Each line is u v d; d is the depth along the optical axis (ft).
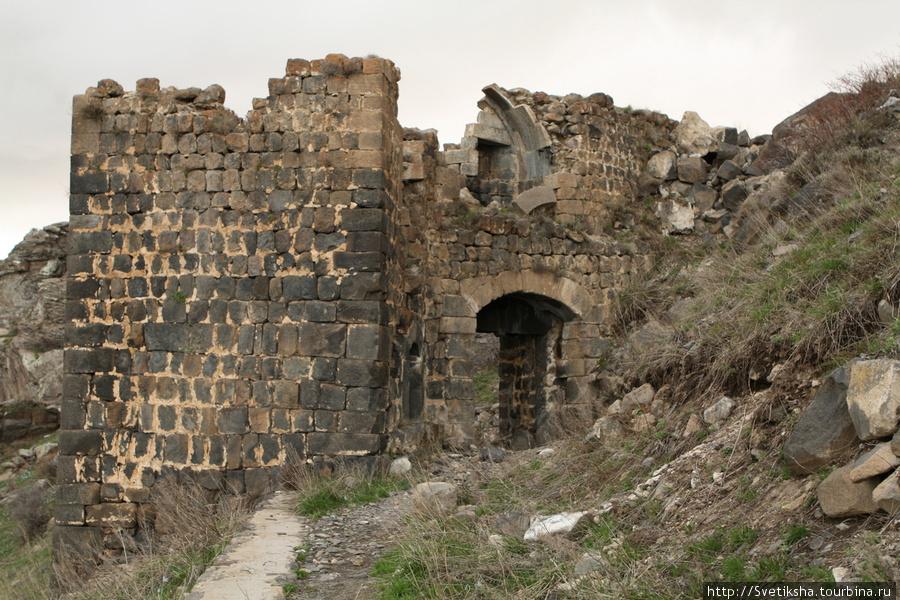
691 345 34.30
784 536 17.28
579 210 53.67
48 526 52.60
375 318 36.88
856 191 35.91
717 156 58.49
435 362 46.68
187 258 38.40
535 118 55.31
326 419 36.60
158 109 39.55
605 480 26.76
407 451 39.93
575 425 41.34
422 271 45.27
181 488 36.24
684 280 50.80
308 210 37.86
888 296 23.34
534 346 54.13
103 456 37.83
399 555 23.25
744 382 27.45
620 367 47.34
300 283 37.47
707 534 19.04
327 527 28.81
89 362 38.40
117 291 38.73
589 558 19.42
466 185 55.16
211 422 37.19
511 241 49.14
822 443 18.62
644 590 17.11
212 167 38.75
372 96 38.14
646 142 59.11
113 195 39.29
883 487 15.87
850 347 23.24
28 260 76.59
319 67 38.60
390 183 39.83
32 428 68.54
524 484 30.48
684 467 23.17
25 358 71.97
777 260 36.63
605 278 52.26
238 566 23.63
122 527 37.17
